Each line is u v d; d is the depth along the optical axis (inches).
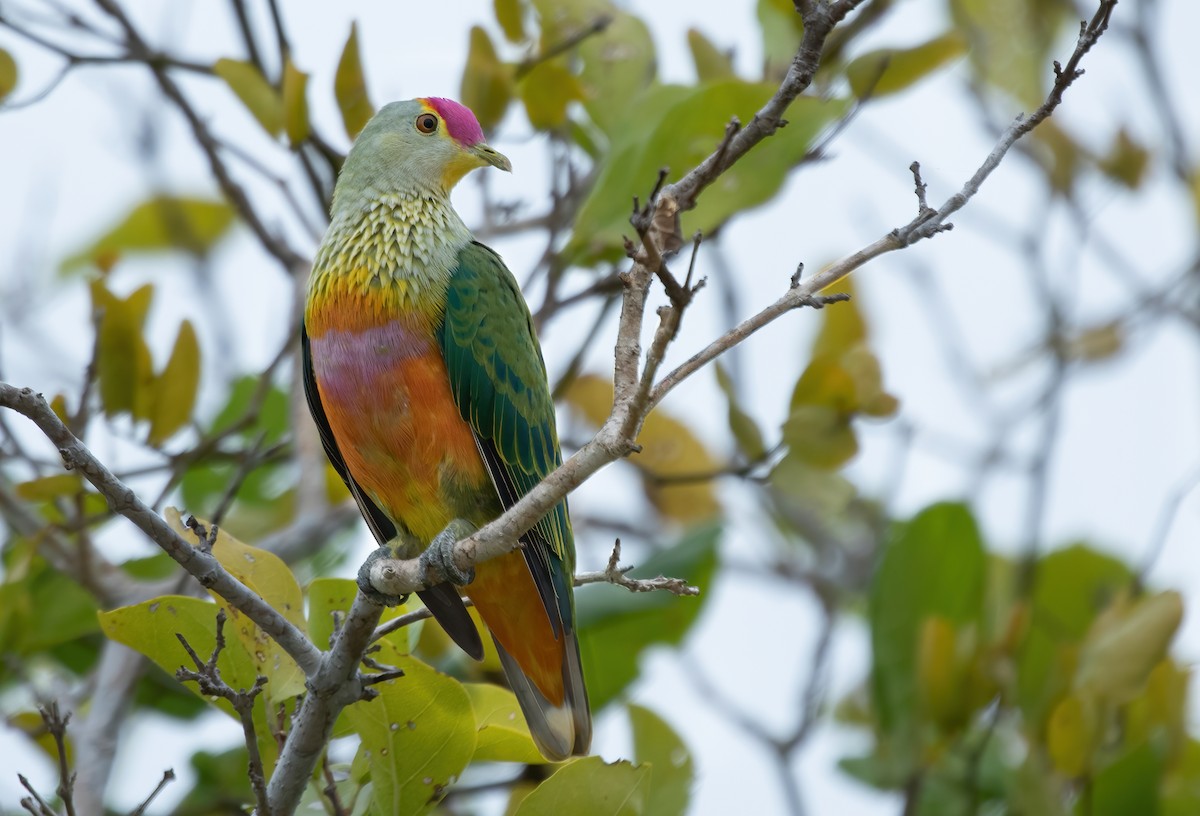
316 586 330.0
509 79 485.1
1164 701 447.5
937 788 458.6
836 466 475.2
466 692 305.4
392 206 370.6
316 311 362.9
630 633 492.4
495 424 367.2
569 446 576.1
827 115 462.3
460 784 452.8
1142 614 450.3
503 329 374.0
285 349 479.5
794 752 491.8
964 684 452.1
